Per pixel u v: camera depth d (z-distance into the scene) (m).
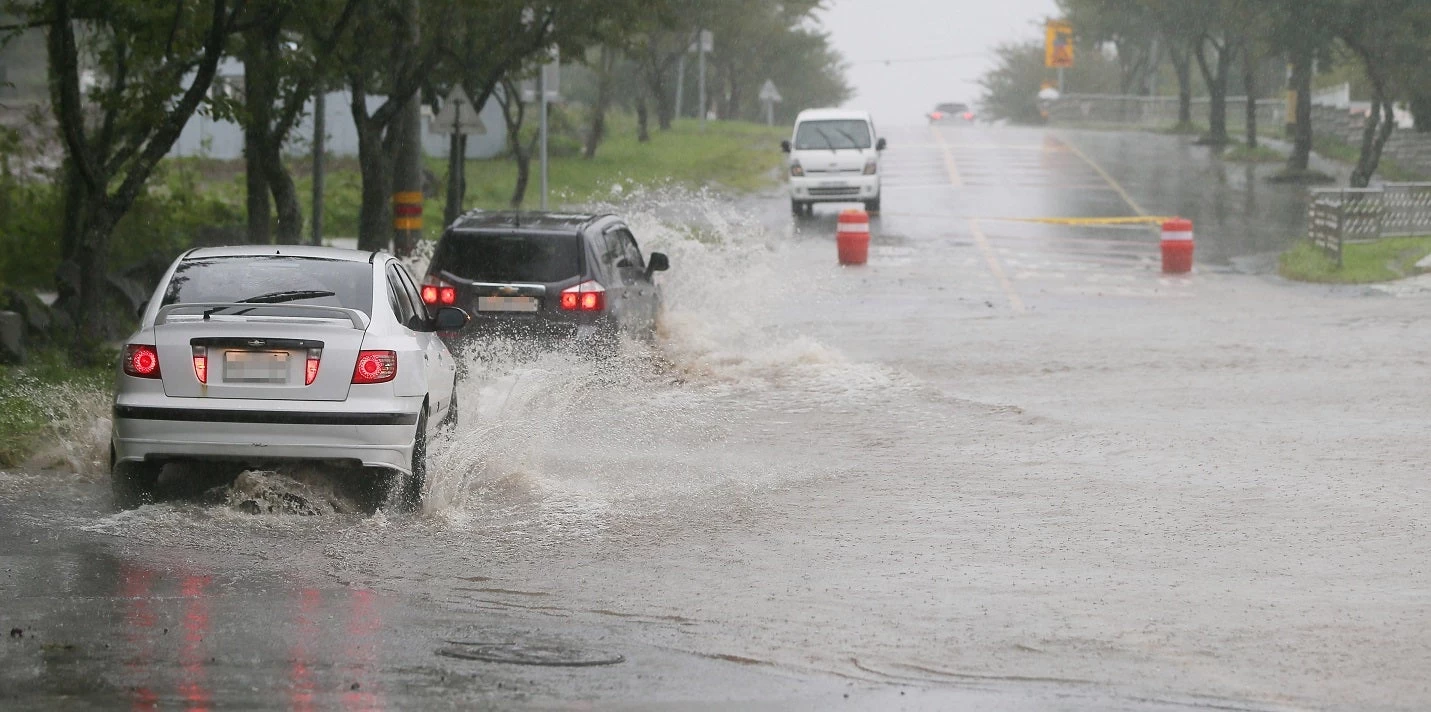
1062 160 144.12
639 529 25.17
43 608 19.59
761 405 39.00
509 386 39.06
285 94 55.97
